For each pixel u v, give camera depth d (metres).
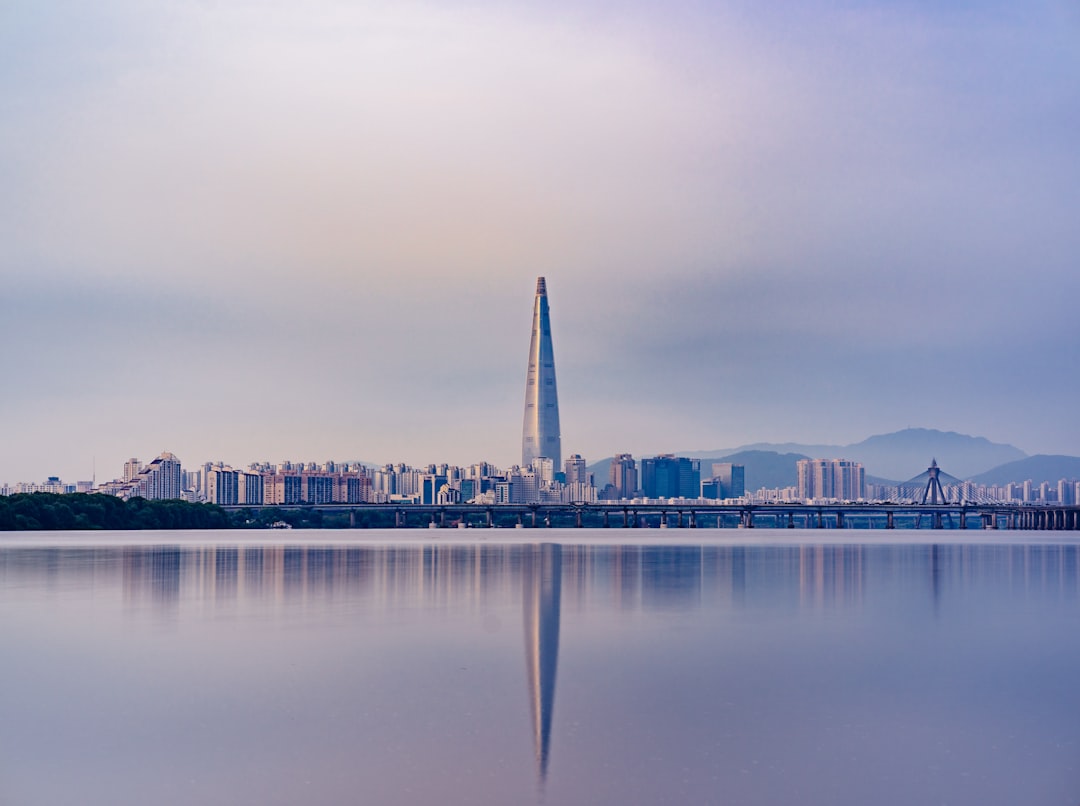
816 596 105.50
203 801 37.88
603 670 60.66
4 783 39.62
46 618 84.38
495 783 39.47
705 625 81.38
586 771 40.81
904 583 123.88
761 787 39.22
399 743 44.56
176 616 86.00
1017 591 112.19
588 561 173.50
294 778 40.03
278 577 128.88
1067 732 46.62
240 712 49.91
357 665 61.97
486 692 54.44
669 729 46.97
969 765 41.84
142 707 50.97
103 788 39.09
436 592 108.94
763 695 53.91
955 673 60.03
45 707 50.91
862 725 47.75
